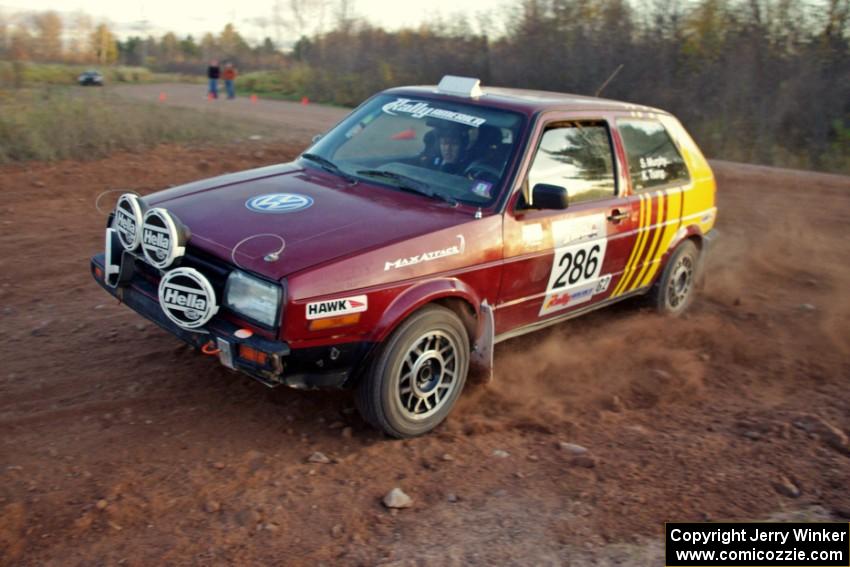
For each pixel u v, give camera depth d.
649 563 3.33
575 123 5.25
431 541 3.40
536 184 4.73
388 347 4.04
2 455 3.84
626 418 4.83
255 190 4.72
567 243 5.04
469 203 4.59
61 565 3.10
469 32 29.50
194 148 12.66
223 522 3.44
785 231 10.41
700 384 5.41
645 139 5.95
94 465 3.81
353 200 4.56
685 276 6.70
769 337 6.48
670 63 24.02
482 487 3.87
